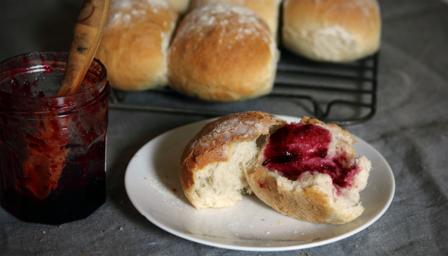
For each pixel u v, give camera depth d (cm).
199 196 44
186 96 60
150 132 55
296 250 43
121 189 48
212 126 47
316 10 62
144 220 45
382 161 48
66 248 43
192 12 60
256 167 45
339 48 63
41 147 42
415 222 46
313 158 45
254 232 43
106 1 41
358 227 42
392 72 68
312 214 43
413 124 58
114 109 58
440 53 72
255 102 60
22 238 43
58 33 72
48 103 41
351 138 47
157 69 57
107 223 45
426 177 51
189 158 45
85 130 43
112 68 56
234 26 56
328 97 62
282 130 46
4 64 43
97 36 41
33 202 44
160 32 57
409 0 86
